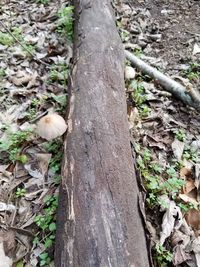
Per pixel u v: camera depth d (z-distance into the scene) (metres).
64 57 0.44
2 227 0.28
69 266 0.21
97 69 0.34
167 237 0.27
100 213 0.23
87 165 0.26
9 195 0.30
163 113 0.37
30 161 0.32
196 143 0.34
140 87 0.39
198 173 0.32
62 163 0.27
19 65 0.44
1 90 0.40
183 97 0.39
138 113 0.37
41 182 0.31
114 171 0.25
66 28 0.48
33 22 0.52
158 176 0.31
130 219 0.23
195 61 0.45
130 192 0.25
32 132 0.34
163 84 0.40
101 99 0.31
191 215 0.29
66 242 0.22
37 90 0.40
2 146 0.33
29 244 0.27
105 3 0.44
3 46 0.46
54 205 0.28
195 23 0.52
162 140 0.35
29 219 0.28
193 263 0.25
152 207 0.28
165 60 0.46
